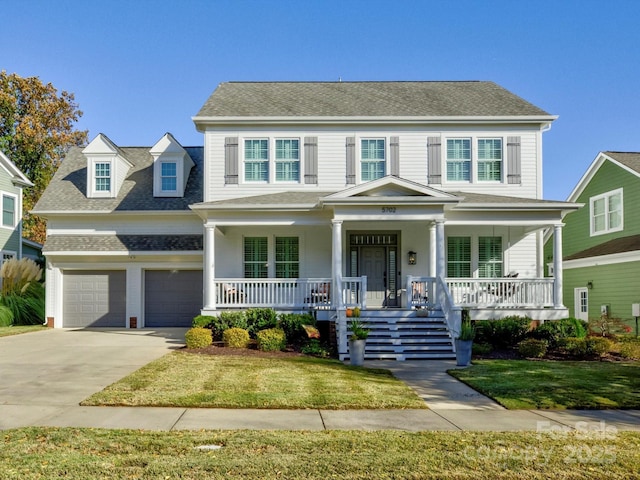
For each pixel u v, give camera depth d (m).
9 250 26.06
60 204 21.25
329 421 7.93
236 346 15.11
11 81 36.41
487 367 12.76
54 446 6.48
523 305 17.12
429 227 18.50
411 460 6.08
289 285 18.66
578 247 26.61
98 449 6.38
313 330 15.28
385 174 19.14
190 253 20.66
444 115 19.06
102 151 21.69
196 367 12.12
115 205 21.16
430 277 16.91
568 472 5.81
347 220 16.44
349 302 18.36
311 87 22.03
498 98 20.75
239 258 19.30
